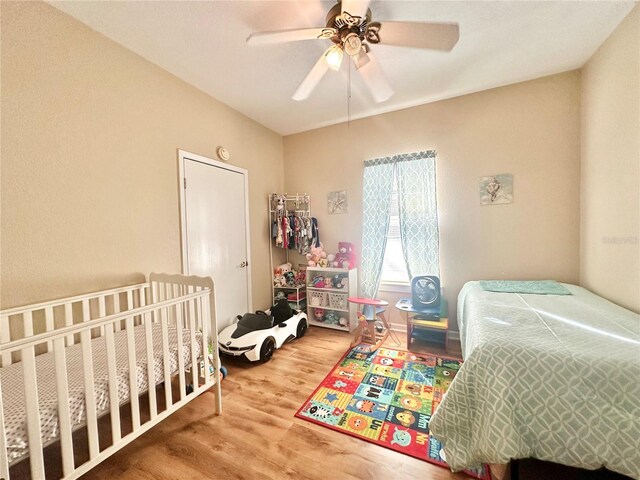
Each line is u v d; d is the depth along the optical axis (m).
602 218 1.96
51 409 1.07
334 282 3.27
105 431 1.56
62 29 1.56
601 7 1.58
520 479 1.12
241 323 2.60
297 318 2.92
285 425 1.61
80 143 1.66
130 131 1.93
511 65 2.19
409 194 2.88
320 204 3.50
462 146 2.70
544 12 1.63
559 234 2.39
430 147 2.84
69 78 1.60
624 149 1.70
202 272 2.51
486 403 1.11
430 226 2.78
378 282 3.08
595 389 1.01
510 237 2.55
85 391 1.10
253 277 3.20
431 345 2.69
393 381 2.05
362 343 2.77
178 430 1.57
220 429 1.58
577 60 2.14
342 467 1.32
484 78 2.38
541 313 1.58
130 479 1.27
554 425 1.02
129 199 1.93
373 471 1.29
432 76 2.34
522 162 2.48
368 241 3.13
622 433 0.94
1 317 1.32
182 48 1.92
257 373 2.21
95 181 1.73
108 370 1.19
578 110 2.28
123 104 1.89
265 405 1.79
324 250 3.48
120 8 1.55
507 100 2.51
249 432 1.56
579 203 2.31
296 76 2.29
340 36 1.40
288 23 1.70
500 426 1.04
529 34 1.82
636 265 1.60
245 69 2.19
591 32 1.81
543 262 2.45
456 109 2.71
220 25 1.71
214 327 1.76
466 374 1.23
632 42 1.60
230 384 2.05
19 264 1.41
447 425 1.28
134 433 1.29
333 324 3.23
